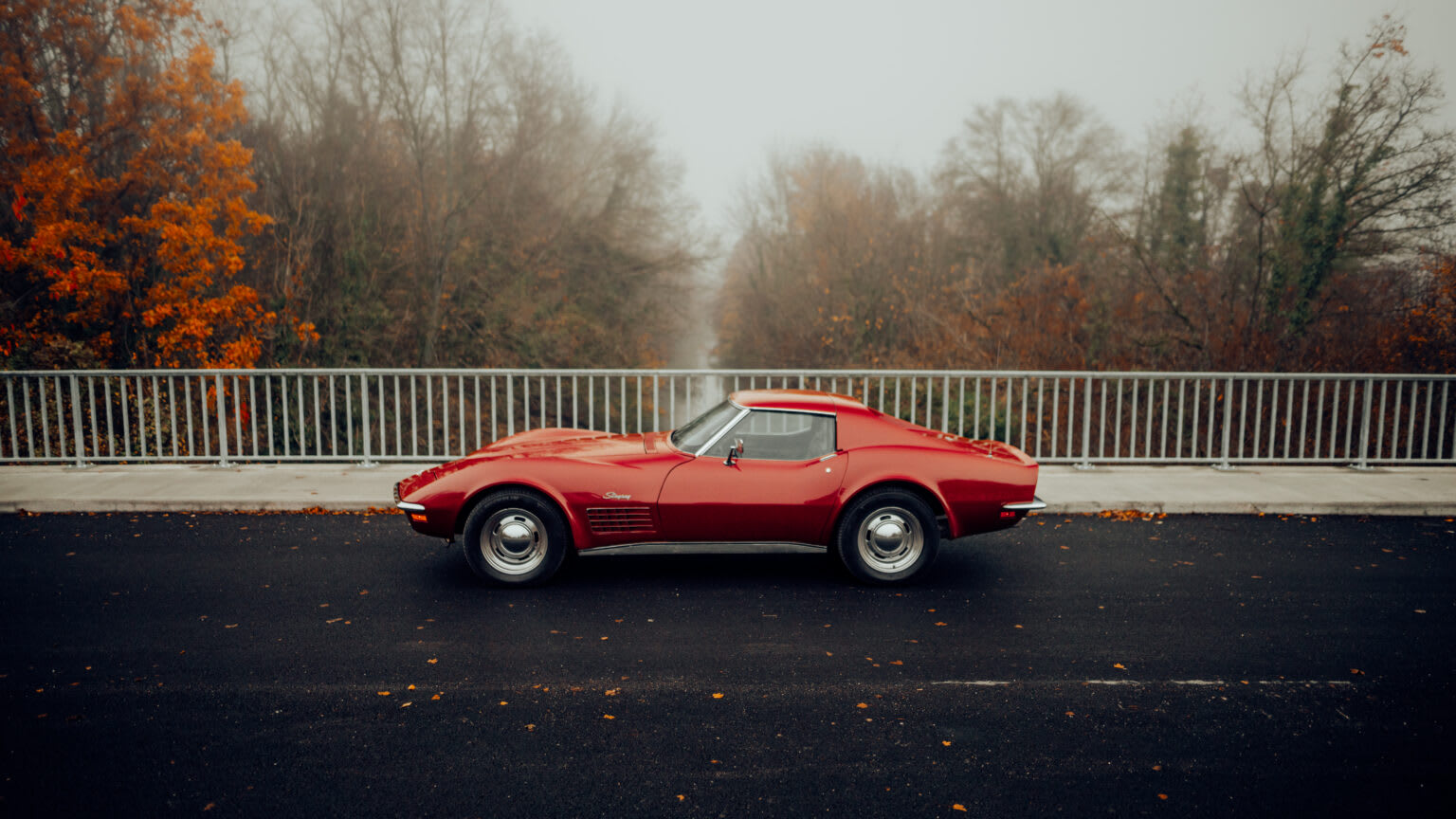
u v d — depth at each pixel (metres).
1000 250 34.03
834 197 33.59
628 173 30.61
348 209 22.66
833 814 3.05
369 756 3.44
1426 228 18.00
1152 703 4.00
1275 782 3.31
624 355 28.61
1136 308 21.02
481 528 5.55
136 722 3.71
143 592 5.47
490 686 4.12
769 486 5.58
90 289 17.22
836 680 4.24
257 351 19.08
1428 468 9.62
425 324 23.70
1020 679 4.27
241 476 8.79
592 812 3.05
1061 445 16.52
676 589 5.69
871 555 5.72
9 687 4.04
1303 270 18.98
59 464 9.34
